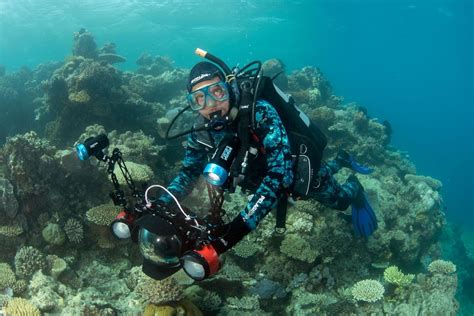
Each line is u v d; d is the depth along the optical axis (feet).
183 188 11.25
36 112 41.27
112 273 17.53
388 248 24.31
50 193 18.38
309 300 18.49
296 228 21.29
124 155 21.80
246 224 7.78
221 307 17.15
